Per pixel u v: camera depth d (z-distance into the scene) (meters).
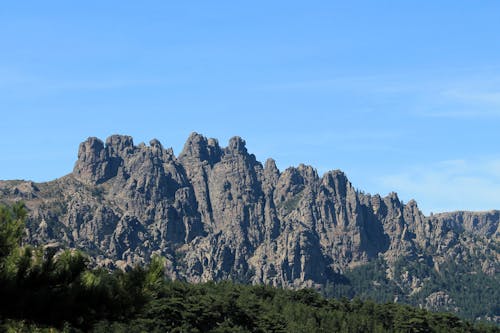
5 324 47.59
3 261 50.44
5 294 48.94
